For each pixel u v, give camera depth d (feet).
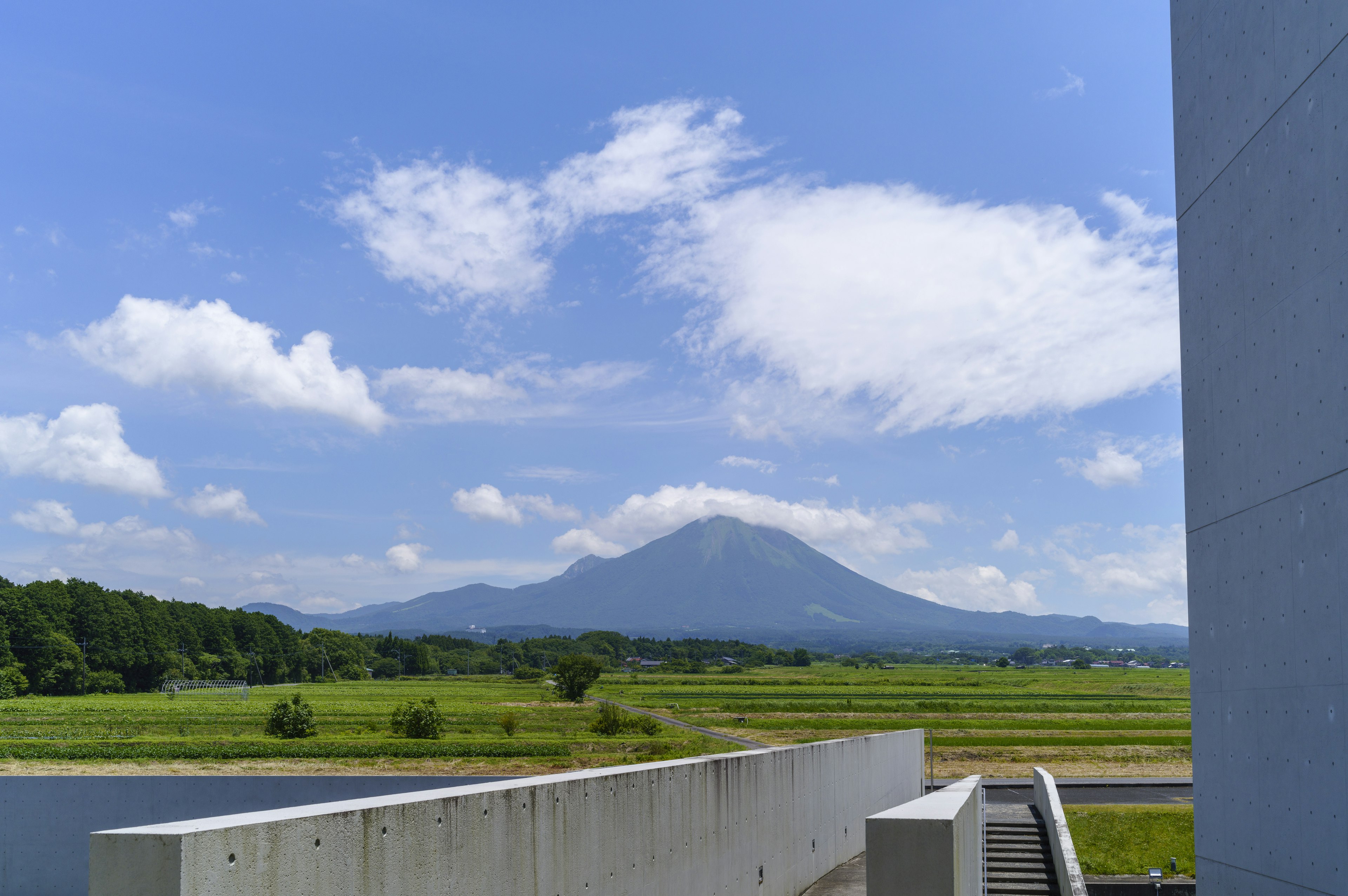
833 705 300.40
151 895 14.33
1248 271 31.30
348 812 17.80
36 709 285.64
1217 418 33.73
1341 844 25.25
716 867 35.78
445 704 339.36
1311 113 27.17
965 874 29.43
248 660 557.74
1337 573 25.57
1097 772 156.56
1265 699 29.84
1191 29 36.19
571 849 25.31
